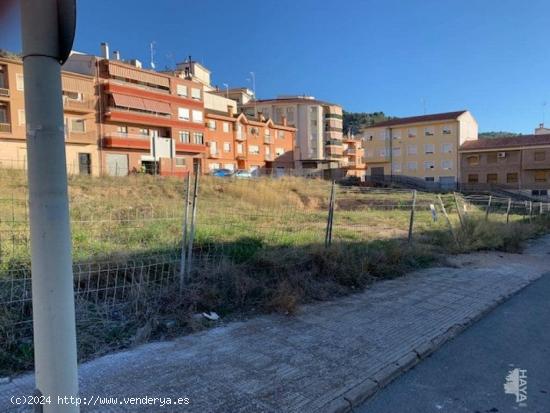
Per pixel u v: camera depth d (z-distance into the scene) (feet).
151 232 25.09
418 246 30.99
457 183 201.05
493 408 10.79
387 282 23.18
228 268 19.40
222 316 16.43
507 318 18.38
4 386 10.49
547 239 49.42
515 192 180.24
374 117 449.06
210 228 27.78
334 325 15.99
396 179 217.15
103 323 14.23
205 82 257.75
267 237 27.43
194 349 13.29
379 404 10.94
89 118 140.05
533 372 12.92
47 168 6.13
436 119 207.51
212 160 190.70
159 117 159.22
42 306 6.29
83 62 144.46
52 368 6.37
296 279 20.07
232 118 202.08
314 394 10.86
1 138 117.08
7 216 26.50
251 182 78.74
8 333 12.61
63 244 6.33
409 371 12.91
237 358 12.76
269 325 15.70
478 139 208.54
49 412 6.37
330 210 25.22
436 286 22.70
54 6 6.07
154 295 16.28
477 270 27.61
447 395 11.44
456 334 16.11
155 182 70.08
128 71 151.53
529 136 188.55
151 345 13.44
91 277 17.03
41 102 6.04
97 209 32.91
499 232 39.78
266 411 10.01
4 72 118.73
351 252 24.89
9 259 17.24
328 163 275.18
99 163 142.10
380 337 14.93
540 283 25.34
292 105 264.52
